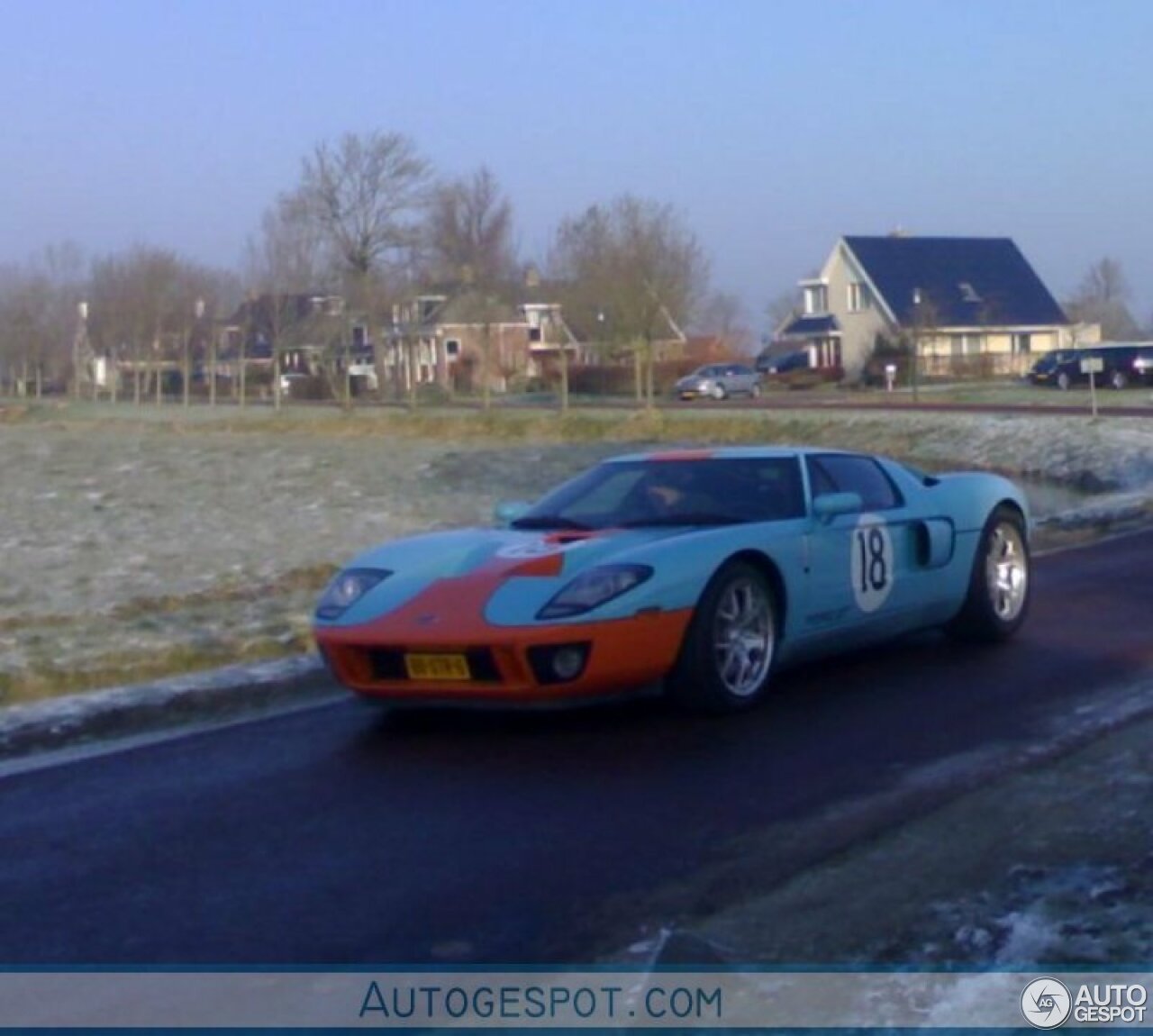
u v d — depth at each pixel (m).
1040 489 26.92
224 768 7.25
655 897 5.40
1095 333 81.75
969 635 9.70
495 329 66.31
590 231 53.81
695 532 7.98
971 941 4.93
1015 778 6.66
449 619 7.43
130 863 5.93
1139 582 12.41
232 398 79.38
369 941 5.11
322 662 9.25
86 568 16.16
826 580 8.39
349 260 62.88
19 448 38.88
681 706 7.84
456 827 6.23
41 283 87.00
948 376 70.75
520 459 32.44
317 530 19.78
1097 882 5.34
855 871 5.59
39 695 9.20
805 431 37.38
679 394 60.97
